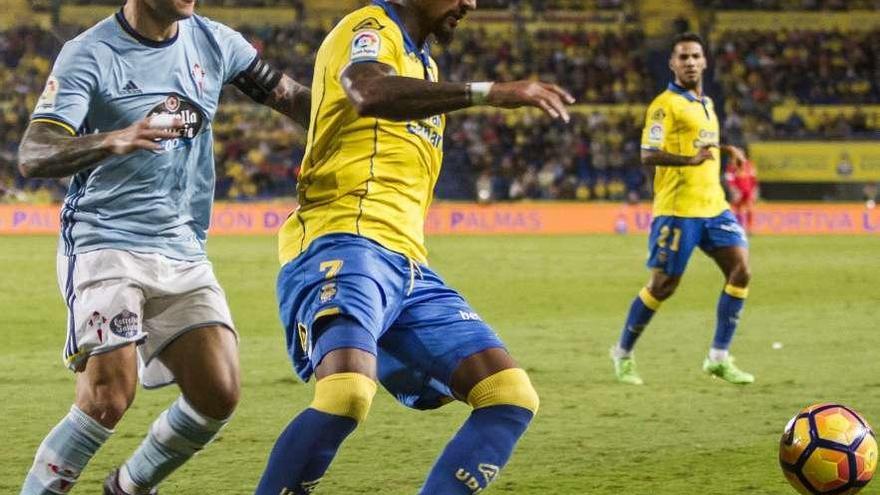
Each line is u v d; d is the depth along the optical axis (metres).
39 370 10.41
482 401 4.55
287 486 4.23
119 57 4.90
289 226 4.96
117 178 4.93
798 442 5.54
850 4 46.09
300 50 42.06
